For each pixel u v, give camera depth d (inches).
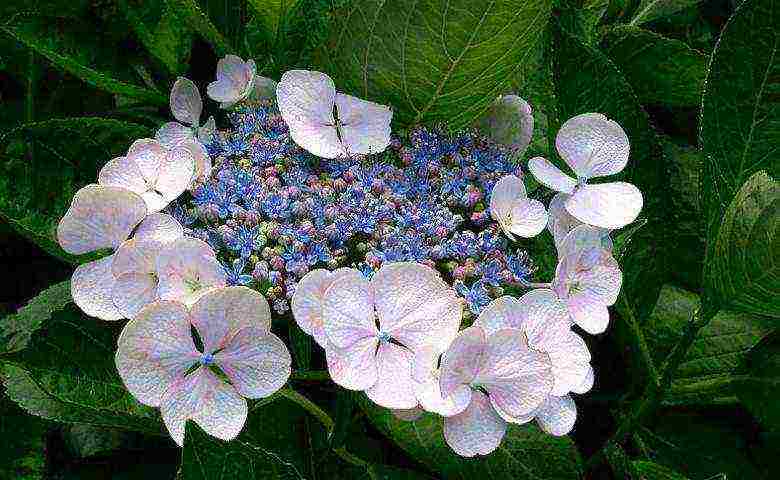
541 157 16.7
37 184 15.6
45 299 15.9
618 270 15.1
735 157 16.4
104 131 16.1
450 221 14.6
